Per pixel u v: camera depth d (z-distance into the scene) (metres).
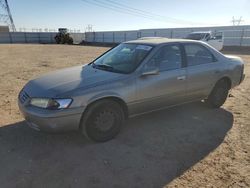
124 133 4.26
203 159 3.47
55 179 2.99
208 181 2.98
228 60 5.53
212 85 5.23
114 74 4.00
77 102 3.47
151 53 4.23
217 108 5.62
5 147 3.72
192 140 4.05
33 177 3.02
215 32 28.73
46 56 18.25
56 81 3.86
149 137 4.13
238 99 6.42
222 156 3.55
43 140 3.95
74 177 3.03
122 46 4.96
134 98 4.00
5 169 3.17
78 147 3.75
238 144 3.92
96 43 45.44
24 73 10.23
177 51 4.63
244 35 29.12
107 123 3.86
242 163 3.37
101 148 3.73
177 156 3.55
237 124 4.72
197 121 4.85
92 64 4.80
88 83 3.69
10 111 5.28
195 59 4.91
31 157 3.46
